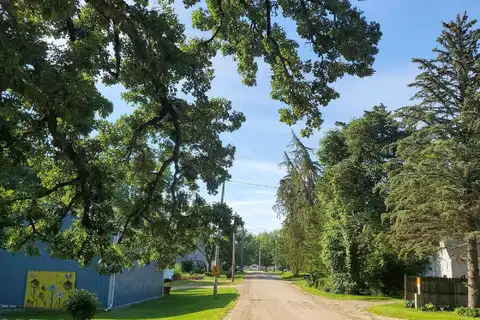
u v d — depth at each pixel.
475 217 21.95
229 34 13.20
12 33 7.18
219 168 14.37
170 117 13.00
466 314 21.73
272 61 12.89
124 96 13.61
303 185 45.81
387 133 33.31
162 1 11.84
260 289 40.47
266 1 11.30
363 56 10.20
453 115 24.67
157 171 15.06
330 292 36.97
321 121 13.35
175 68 10.03
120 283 27.28
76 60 9.12
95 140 12.95
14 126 9.40
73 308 14.02
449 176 21.92
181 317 19.05
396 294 34.88
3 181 13.52
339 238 37.41
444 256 38.69
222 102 14.20
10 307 26.02
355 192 33.03
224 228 14.69
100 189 11.80
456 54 24.41
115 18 9.09
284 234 51.22
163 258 18.09
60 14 7.84
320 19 10.30
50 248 15.82
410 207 23.41
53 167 13.87
